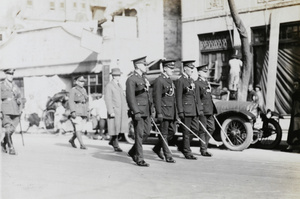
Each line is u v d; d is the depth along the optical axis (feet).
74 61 46.75
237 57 36.22
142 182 18.33
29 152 27.68
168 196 15.85
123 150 28.94
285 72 34.19
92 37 45.24
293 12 33.63
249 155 25.61
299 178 18.70
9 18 50.44
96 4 45.88
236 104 27.68
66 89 47.55
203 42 39.17
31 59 49.32
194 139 35.47
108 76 44.52
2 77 50.21
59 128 41.93
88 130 40.40
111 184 18.02
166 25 42.29
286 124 33.19
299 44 33.58
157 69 30.83
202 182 18.13
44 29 48.39
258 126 28.22
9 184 18.15
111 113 27.91
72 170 21.09
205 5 38.60
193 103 24.38
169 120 23.50
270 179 18.54
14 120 28.09
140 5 43.32
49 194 16.51
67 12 47.32
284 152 27.02
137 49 43.55
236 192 16.29
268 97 34.88
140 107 22.48
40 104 47.11
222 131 27.89
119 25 43.96
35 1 48.83
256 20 35.40
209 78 38.68
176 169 21.21
